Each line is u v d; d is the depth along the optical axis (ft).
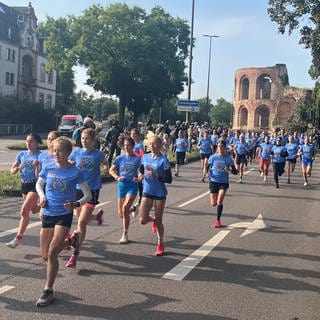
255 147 95.61
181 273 22.63
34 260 23.76
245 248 27.86
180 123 96.43
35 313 17.31
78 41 176.96
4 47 206.59
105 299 18.92
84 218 23.84
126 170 27.63
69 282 20.76
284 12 78.95
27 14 223.51
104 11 180.24
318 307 18.88
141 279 21.56
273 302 19.27
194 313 17.85
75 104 314.76
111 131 64.75
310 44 77.97
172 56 183.73
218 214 33.50
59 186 19.15
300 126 197.26
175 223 34.42
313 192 55.67
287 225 35.19
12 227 30.86
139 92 184.14
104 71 179.32
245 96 287.07
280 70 273.75
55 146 19.26
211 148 62.75
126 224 27.89
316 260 25.71
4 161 78.74
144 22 181.57
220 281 21.68
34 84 227.20
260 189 56.70
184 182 60.39
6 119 181.78
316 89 172.04
